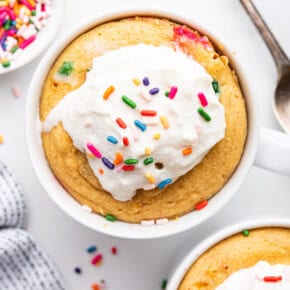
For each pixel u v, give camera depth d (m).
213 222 0.46
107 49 0.41
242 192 0.46
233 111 0.41
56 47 0.41
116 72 0.40
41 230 0.46
